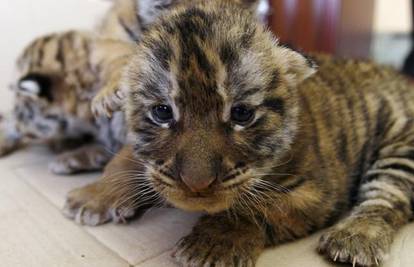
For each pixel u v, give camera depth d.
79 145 0.45
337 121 0.32
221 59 0.24
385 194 0.30
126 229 0.30
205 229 0.26
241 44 0.25
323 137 0.31
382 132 0.34
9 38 0.54
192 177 0.23
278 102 0.26
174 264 0.26
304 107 0.31
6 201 0.34
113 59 0.41
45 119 0.43
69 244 0.28
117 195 0.31
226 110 0.24
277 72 0.27
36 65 0.43
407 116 0.35
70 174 0.40
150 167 0.26
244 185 0.25
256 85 0.25
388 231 0.27
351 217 0.29
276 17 0.67
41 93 0.41
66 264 0.26
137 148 0.28
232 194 0.24
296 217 0.28
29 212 0.32
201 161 0.23
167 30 0.26
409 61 0.76
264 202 0.27
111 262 0.26
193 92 0.24
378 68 0.40
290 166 0.27
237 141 0.25
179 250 0.25
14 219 0.31
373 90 0.36
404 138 0.34
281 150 0.27
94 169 0.40
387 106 0.35
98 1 0.60
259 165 0.26
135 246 0.28
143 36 0.29
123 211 0.30
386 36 1.00
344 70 0.37
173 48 0.25
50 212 0.32
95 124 0.43
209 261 0.24
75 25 0.59
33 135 0.44
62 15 0.57
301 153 0.28
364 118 0.34
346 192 0.32
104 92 0.33
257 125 0.25
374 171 0.33
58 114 0.42
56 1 0.57
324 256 0.26
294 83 0.28
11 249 0.28
